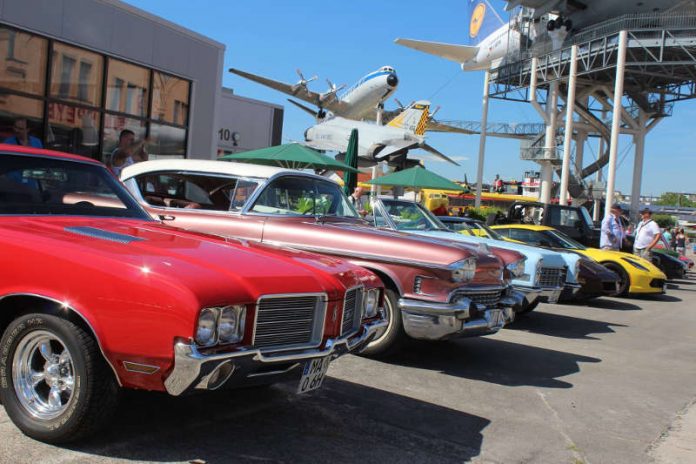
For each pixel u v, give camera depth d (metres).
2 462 2.79
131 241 3.32
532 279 7.69
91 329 2.85
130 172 6.03
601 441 3.91
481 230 9.87
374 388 4.62
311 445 3.37
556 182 41.22
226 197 5.57
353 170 11.50
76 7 10.36
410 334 5.23
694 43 25.81
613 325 8.98
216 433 3.42
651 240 14.70
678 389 5.41
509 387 5.04
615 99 27.09
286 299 3.09
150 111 12.47
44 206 3.78
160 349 2.74
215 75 14.09
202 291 2.78
